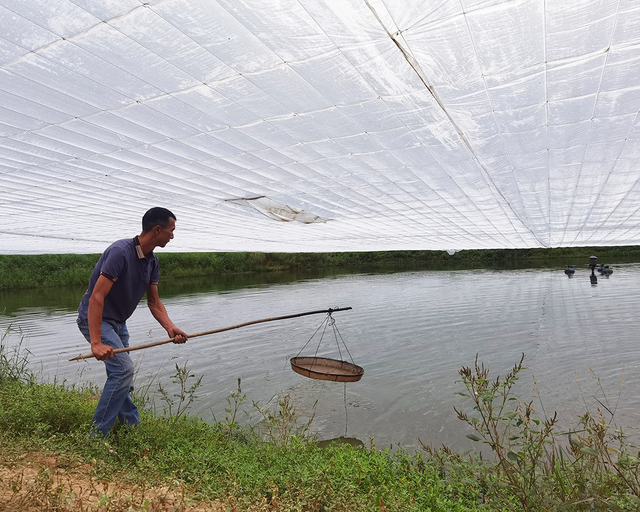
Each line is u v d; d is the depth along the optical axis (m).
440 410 6.70
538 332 11.73
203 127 4.21
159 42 2.87
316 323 13.76
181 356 9.89
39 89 3.49
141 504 2.56
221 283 29.36
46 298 22.31
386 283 26.02
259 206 7.73
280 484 3.23
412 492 3.62
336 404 6.94
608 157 4.80
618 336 10.95
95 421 3.79
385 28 2.68
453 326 12.85
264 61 3.07
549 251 46.81
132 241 4.02
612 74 3.08
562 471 3.56
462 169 5.36
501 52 2.87
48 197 6.97
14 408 4.06
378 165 5.30
